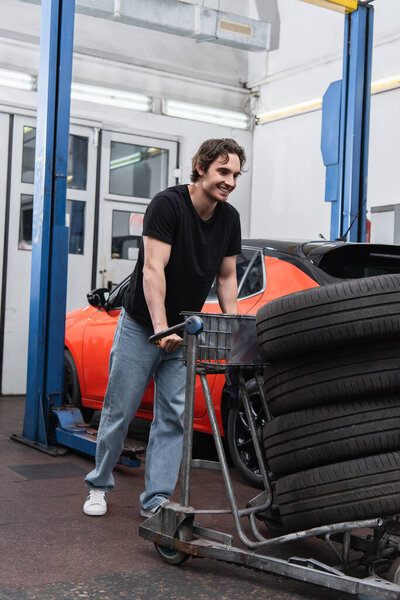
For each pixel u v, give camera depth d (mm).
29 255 8156
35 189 5059
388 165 7961
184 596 2502
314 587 2609
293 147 9180
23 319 8117
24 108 8055
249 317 2762
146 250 3066
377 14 8133
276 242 4359
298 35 9117
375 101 8102
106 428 3354
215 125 9469
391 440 2395
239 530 2645
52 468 4473
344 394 2451
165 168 9195
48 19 4930
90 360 5480
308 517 2484
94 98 8516
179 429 3309
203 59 9469
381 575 2635
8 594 2461
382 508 2359
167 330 2773
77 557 2871
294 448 2535
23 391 8125
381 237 7871
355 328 2402
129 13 7656
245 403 2936
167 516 2812
